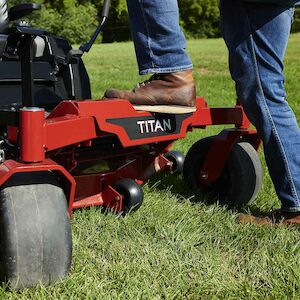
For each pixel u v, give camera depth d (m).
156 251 2.43
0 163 2.18
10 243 1.99
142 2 2.45
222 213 2.99
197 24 53.62
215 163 3.20
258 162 3.18
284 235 2.62
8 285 2.03
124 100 2.48
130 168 3.03
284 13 2.69
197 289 2.13
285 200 2.78
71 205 2.18
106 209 2.87
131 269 2.26
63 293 2.04
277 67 2.72
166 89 2.54
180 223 2.75
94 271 2.23
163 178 3.65
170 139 2.68
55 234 2.04
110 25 47.00
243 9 2.70
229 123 3.07
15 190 2.05
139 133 2.53
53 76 3.14
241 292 2.11
